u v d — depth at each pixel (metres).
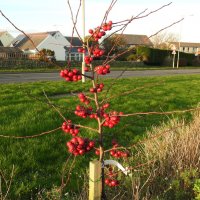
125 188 1.41
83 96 1.06
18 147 2.10
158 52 18.97
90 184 1.11
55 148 2.20
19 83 6.48
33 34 23.27
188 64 20.92
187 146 1.72
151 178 1.47
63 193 1.55
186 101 4.69
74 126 1.02
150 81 7.70
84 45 1.00
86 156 2.07
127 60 17.94
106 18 0.92
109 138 2.46
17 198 1.52
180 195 1.36
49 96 4.84
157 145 1.77
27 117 2.90
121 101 4.30
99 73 1.00
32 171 1.80
